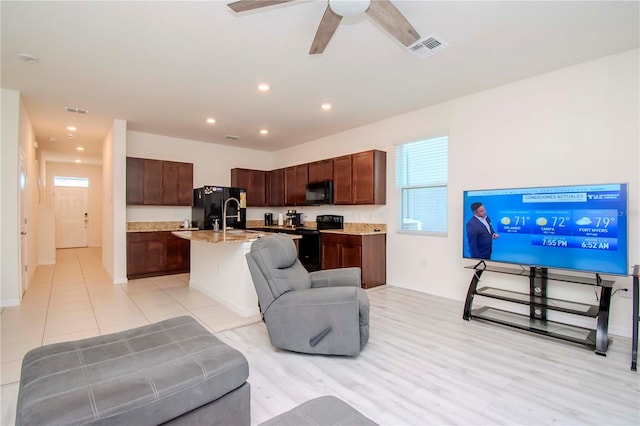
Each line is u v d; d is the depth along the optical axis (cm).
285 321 257
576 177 317
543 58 303
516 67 322
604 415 185
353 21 242
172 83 361
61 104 429
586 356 257
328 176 571
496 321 321
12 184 382
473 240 347
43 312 361
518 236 316
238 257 365
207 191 585
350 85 368
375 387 213
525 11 230
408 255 469
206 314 358
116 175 507
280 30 257
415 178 466
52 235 696
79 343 179
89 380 142
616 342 281
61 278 540
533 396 203
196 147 657
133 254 532
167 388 138
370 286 473
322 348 250
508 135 363
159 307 382
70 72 332
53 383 139
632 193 286
